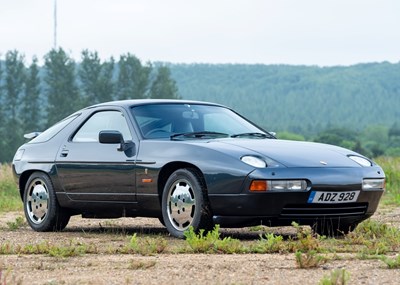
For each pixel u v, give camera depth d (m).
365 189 8.67
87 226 11.14
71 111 168.12
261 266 6.25
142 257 7.02
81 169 9.69
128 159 9.18
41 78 183.00
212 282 5.54
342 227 9.13
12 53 171.62
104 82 174.00
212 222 8.53
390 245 7.55
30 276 5.94
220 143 8.81
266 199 8.24
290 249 7.36
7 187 21.27
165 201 8.87
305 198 8.34
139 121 9.41
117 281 5.62
